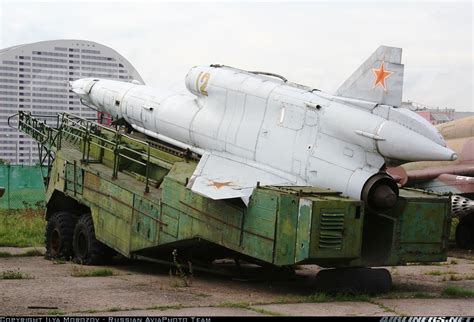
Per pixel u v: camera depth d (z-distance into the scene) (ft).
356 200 35.12
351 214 34.78
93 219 48.14
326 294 36.81
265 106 41.93
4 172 101.40
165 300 33.76
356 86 39.60
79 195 49.98
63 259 51.03
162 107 50.90
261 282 41.78
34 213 83.41
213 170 40.98
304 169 38.81
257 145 41.39
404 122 37.55
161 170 46.50
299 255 34.14
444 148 35.91
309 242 33.68
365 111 38.17
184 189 40.52
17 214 82.89
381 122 36.73
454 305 34.35
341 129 37.91
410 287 40.73
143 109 52.85
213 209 38.78
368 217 38.22
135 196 44.16
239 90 43.83
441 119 159.84
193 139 47.11
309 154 38.83
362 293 37.01
